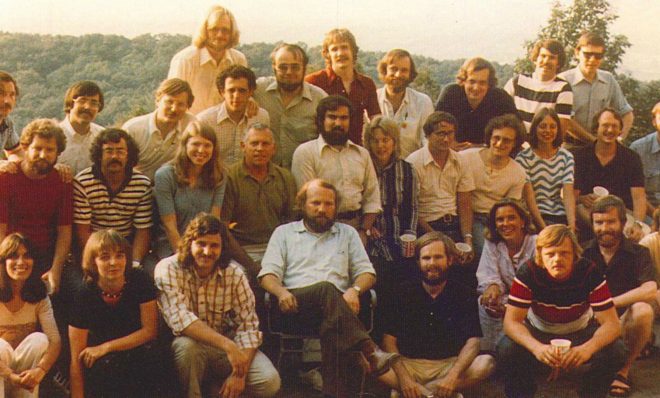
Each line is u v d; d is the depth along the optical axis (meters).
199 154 5.28
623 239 5.32
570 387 5.15
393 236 5.73
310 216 5.21
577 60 7.26
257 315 5.34
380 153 5.82
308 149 5.75
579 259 4.86
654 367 5.40
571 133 6.99
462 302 4.99
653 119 6.93
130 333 4.65
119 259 4.55
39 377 4.51
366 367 4.82
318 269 5.15
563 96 6.82
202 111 6.04
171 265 4.73
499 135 6.02
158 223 5.40
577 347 4.68
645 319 5.05
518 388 4.86
